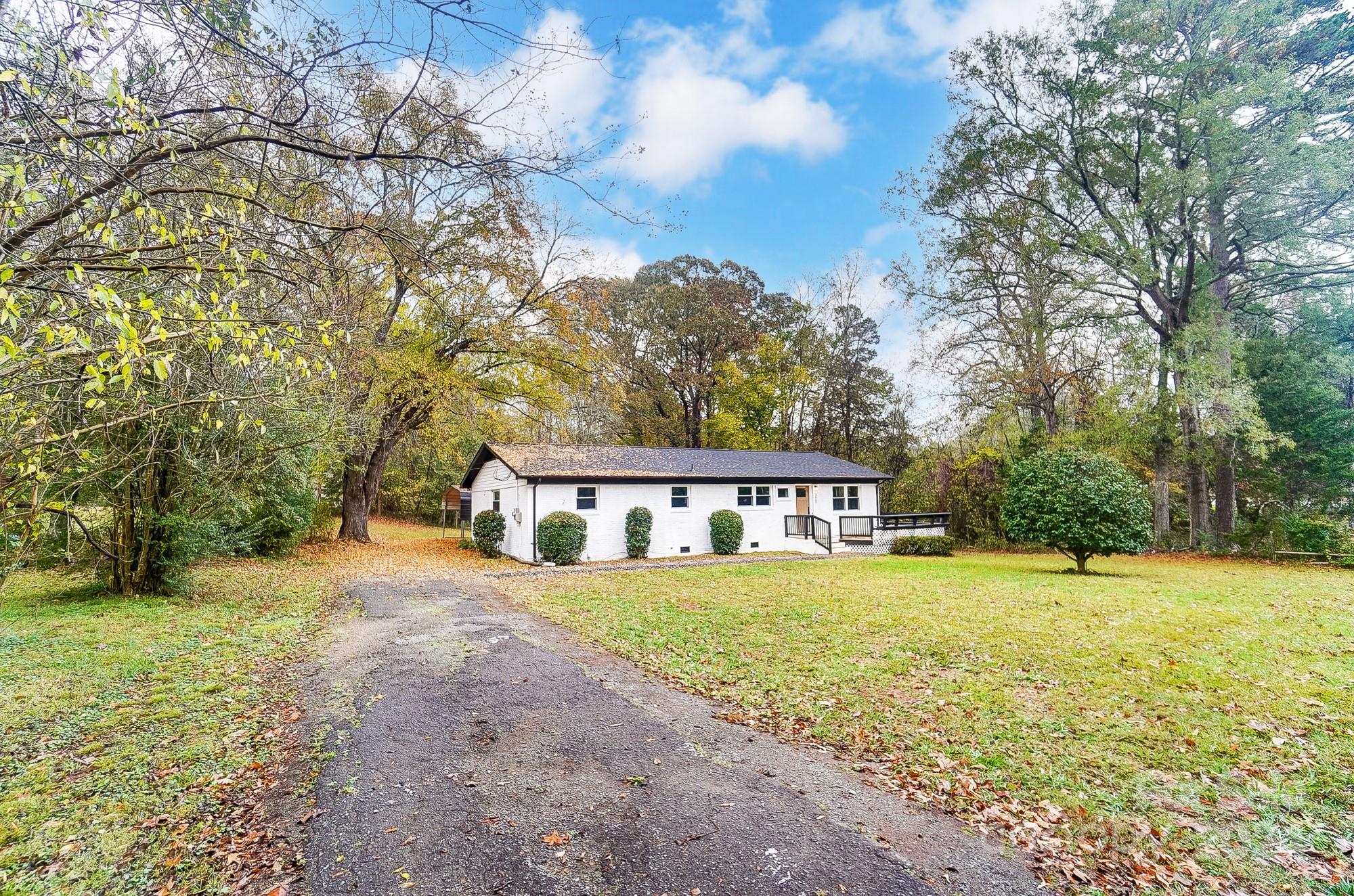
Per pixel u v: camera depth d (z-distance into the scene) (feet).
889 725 16.29
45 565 31.81
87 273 10.06
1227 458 65.26
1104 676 20.21
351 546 63.36
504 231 50.83
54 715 16.35
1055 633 26.12
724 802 12.20
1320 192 53.83
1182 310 65.21
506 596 36.78
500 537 67.00
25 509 12.55
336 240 15.51
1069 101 64.85
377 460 68.44
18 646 22.30
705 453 78.84
